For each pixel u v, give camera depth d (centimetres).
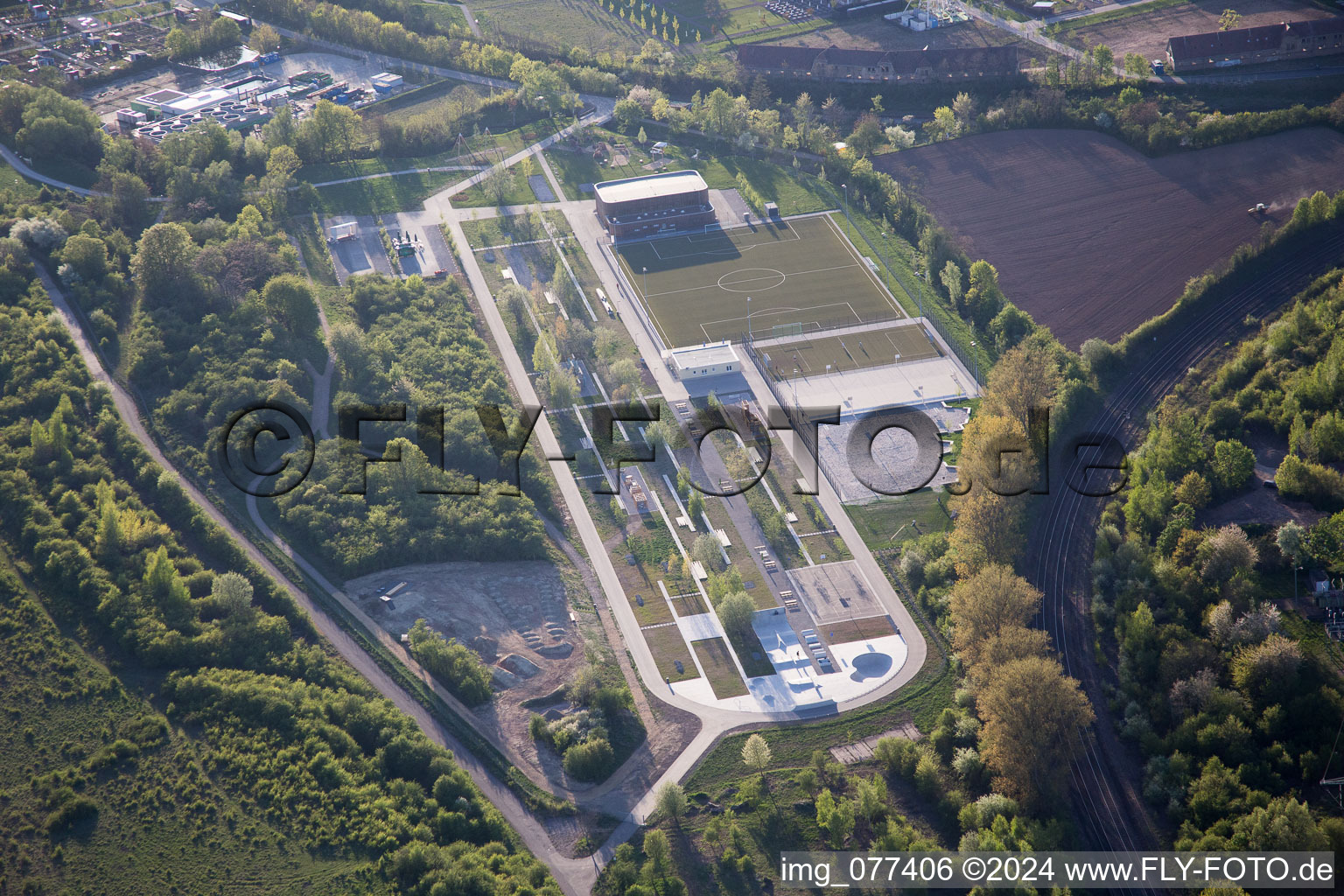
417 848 19400
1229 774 19938
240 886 19038
